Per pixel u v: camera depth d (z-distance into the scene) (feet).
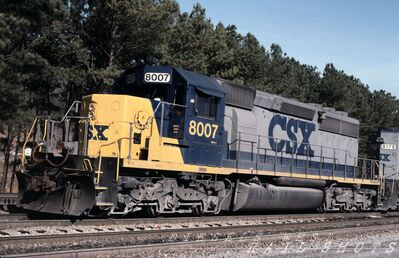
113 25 76.23
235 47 117.60
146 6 73.46
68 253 26.43
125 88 46.26
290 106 59.62
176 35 92.68
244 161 51.67
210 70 104.83
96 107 42.29
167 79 44.14
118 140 40.29
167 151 42.98
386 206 76.74
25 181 40.86
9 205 49.16
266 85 117.08
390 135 81.25
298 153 60.70
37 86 80.59
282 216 56.80
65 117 43.01
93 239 32.96
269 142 56.18
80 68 78.95
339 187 68.59
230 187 51.06
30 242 30.12
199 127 45.34
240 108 52.54
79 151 42.45
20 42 71.87
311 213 66.44
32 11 60.23
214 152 47.39
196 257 29.63
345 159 69.46
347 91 146.72
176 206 44.62
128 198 40.68
